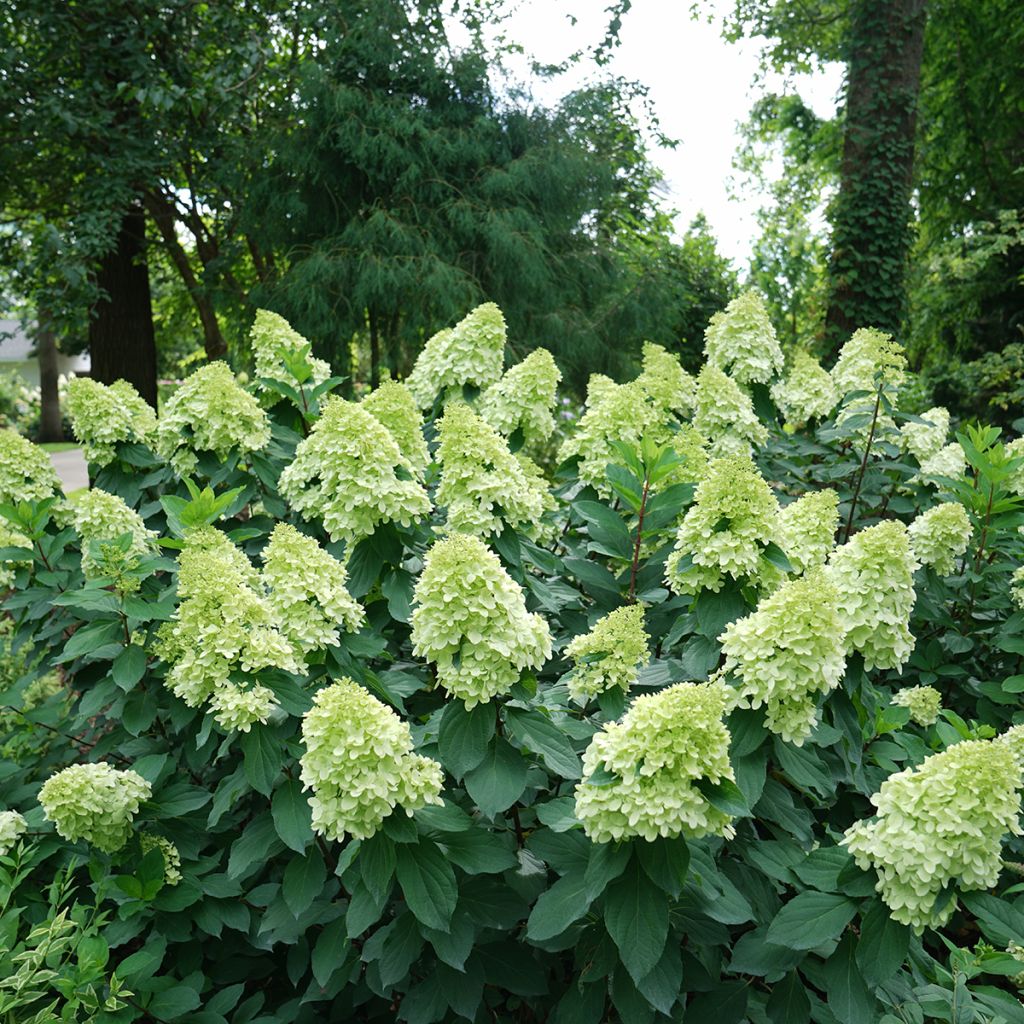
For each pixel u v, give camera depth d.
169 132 11.82
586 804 2.05
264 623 2.62
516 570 3.36
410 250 10.30
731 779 2.03
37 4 10.53
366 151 10.62
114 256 12.90
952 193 19.67
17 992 2.34
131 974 2.62
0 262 13.19
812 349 11.97
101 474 4.44
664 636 3.37
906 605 2.76
